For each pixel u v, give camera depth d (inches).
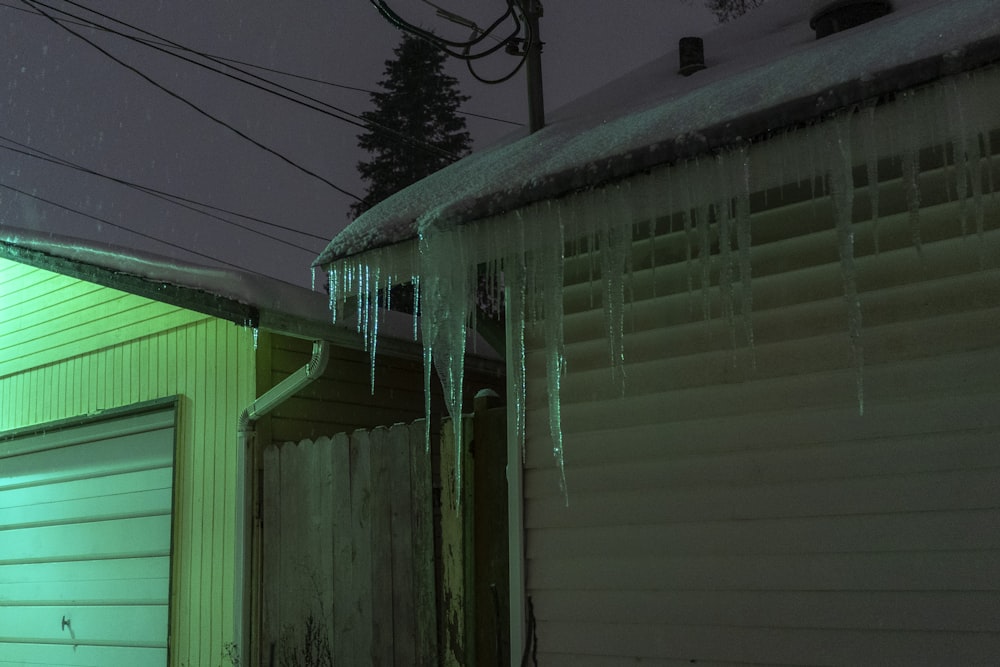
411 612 176.2
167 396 237.3
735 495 129.6
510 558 151.2
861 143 101.2
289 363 225.3
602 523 142.2
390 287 156.0
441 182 158.7
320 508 196.7
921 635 112.7
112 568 244.5
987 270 112.7
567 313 151.4
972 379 112.2
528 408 153.3
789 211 129.8
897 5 173.2
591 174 119.2
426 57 1069.8
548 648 144.9
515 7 202.7
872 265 121.7
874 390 119.6
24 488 279.3
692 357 136.6
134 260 214.1
